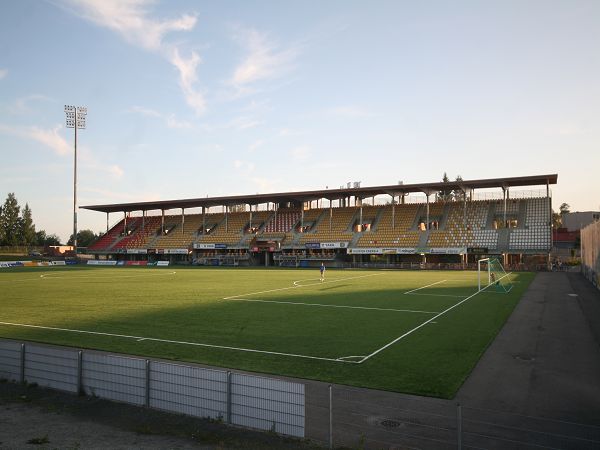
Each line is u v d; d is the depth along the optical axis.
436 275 52.69
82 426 9.58
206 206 86.38
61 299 30.78
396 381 12.25
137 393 10.71
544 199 69.00
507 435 8.82
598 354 15.17
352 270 64.25
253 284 41.72
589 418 9.76
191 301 29.45
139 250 88.06
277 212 87.19
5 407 10.68
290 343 16.95
